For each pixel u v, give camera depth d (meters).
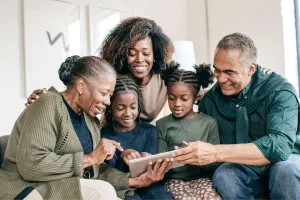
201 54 3.30
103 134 1.67
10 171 1.23
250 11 2.83
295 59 2.68
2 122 2.57
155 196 1.47
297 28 2.68
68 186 1.17
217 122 1.66
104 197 1.17
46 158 1.16
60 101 1.26
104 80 1.30
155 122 1.85
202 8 3.26
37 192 1.15
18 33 2.63
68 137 1.25
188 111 1.68
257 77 1.56
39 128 1.18
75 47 2.88
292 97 1.46
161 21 3.33
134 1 3.16
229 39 1.51
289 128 1.40
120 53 1.80
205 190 1.45
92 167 1.44
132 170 1.38
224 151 1.36
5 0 2.58
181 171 1.65
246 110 1.54
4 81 2.57
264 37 2.75
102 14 2.99
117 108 1.61
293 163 1.34
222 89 1.55
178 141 1.66
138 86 1.83
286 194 1.31
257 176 1.49
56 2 2.78
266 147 1.35
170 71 1.75
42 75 2.72
